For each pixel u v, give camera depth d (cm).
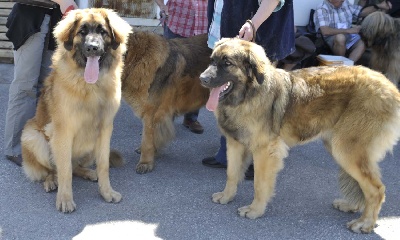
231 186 413
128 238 350
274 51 444
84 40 358
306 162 524
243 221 386
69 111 375
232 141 402
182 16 577
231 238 359
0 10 816
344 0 808
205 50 505
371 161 369
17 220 366
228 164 409
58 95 375
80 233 353
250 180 469
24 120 468
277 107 381
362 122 364
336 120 382
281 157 386
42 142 408
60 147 379
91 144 406
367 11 832
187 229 369
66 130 379
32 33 433
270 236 365
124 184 443
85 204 398
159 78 468
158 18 837
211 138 586
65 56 372
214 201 417
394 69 738
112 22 377
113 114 400
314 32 810
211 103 372
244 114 374
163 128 485
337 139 378
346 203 409
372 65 764
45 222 366
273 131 381
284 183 466
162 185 446
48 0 436
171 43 486
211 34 456
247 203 420
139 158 511
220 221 384
